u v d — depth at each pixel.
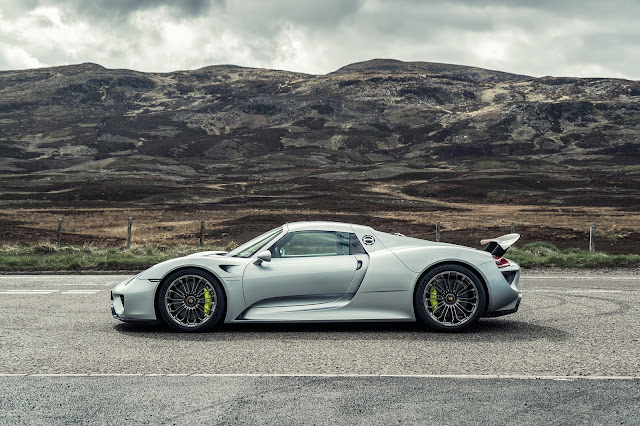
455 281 6.75
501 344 6.04
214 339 6.34
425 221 55.84
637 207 96.38
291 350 5.80
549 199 118.56
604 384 4.53
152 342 6.17
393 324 7.22
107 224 56.91
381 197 120.00
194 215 70.00
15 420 3.77
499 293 6.72
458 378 4.71
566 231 39.06
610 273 13.34
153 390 4.41
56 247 20.45
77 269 14.70
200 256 7.00
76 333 6.63
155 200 115.44
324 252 6.91
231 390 4.41
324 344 6.08
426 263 6.73
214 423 3.71
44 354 5.60
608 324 7.11
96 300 9.19
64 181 158.50
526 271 13.91
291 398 4.21
